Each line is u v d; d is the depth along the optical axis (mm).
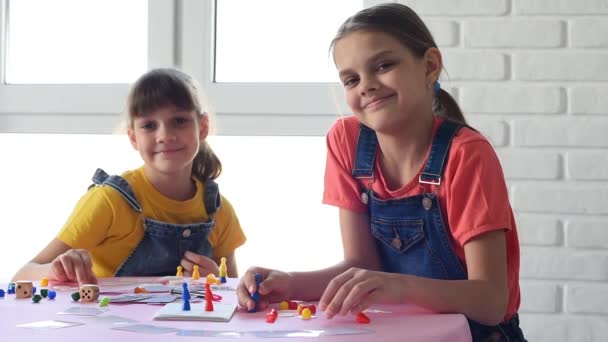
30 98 2135
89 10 2182
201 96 1776
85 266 1219
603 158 1831
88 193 1639
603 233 1826
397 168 1263
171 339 780
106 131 2117
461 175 1163
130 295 1071
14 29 2207
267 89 2039
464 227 1144
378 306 1033
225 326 867
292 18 2086
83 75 2184
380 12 1195
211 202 1721
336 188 1323
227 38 2107
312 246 2102
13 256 2246
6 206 2240
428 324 898
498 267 1129
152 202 1644
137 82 1671
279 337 799
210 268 1566
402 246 1259
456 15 1869
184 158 1644
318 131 2023
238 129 2057
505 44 1858
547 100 1849
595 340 1821
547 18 1849
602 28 1834
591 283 1825
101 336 795
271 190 2107
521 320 1847
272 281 1064
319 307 966
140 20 2156
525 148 1855
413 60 1194
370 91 1173
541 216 1846
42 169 2219
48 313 939
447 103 1377
